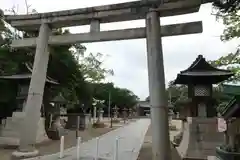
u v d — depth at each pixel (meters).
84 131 25.23
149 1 9.35
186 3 8.97
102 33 10.23
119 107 72.12
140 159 11.15
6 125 15.17
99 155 11.98
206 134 10.40
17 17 11.45
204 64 10.88
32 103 10.55
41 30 11.09
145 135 22.56
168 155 8.19
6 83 17.72
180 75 10.49
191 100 10.97
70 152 12.75
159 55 9.01
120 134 23.84
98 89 43.78
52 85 19.59
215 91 11.81
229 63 11.30
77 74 23.53
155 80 8.76
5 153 11.44
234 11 6.68
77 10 10.49
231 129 6.18
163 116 8.47
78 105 29.92
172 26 9.48
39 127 16.03
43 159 10.38
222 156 6.18
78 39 10.58
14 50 18.77
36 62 10.83
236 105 5.40
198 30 9.28
